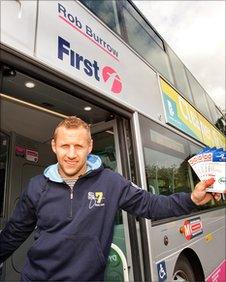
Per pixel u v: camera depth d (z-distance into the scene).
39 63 1.98
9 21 1.84
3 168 3.49
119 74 3.06
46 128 3.68
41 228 1.71
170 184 3.61
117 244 2.77
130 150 2.94
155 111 3.72
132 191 1.87
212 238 4.65
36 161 3.94
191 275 3.66
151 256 2.66
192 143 5.00
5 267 3.23
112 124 3.12
